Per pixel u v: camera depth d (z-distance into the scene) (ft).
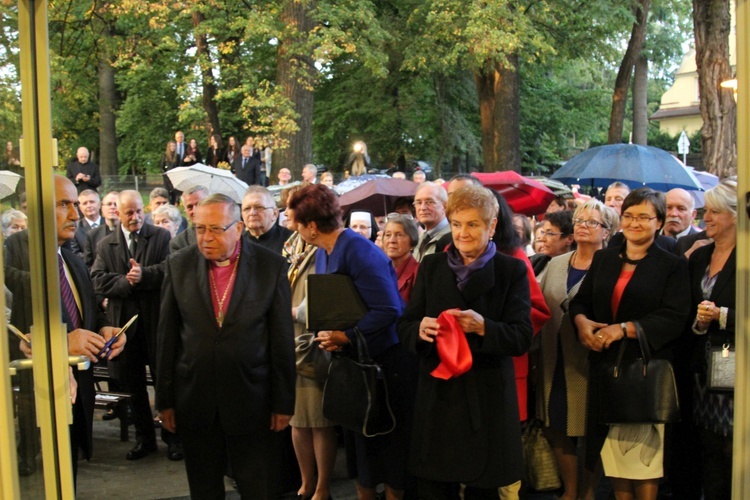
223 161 60.03
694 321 12.93
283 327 12.21
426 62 73.77
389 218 16.30
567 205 27.81
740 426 9.05
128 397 18.57
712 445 12.69
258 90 54.95
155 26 54.54
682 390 13.46
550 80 101.24
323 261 14.83
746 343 9.02
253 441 12.18
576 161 30.96
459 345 11.54
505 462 11.79
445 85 90.22
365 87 89.04
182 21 67.97
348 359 13.10
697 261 13.25
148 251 18.49
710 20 30.17
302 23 56.39
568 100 101.04
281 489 16.01
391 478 13.79
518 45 58.85
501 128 67.67
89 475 17.49
